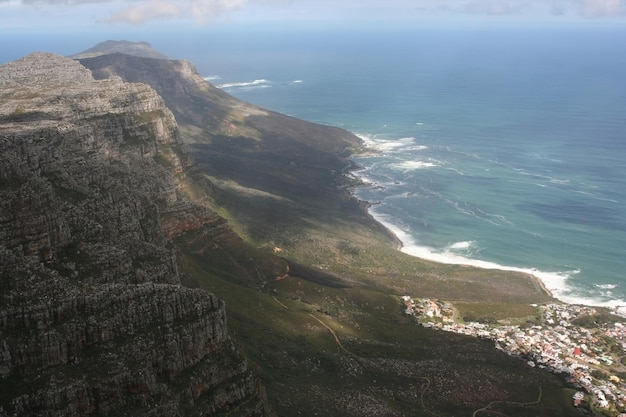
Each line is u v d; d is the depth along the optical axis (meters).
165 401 88.75
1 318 86.56
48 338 85.38
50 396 81.12
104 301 93.06
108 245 109.50
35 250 101.44
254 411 101.50
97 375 85.75
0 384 81.69
